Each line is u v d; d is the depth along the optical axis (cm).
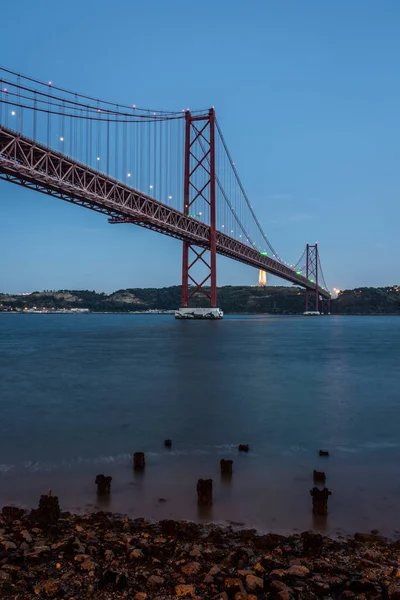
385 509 547
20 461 726
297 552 441
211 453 774
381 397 1325
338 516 528
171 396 1324
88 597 363
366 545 459
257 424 984
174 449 797
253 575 391
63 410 1126
